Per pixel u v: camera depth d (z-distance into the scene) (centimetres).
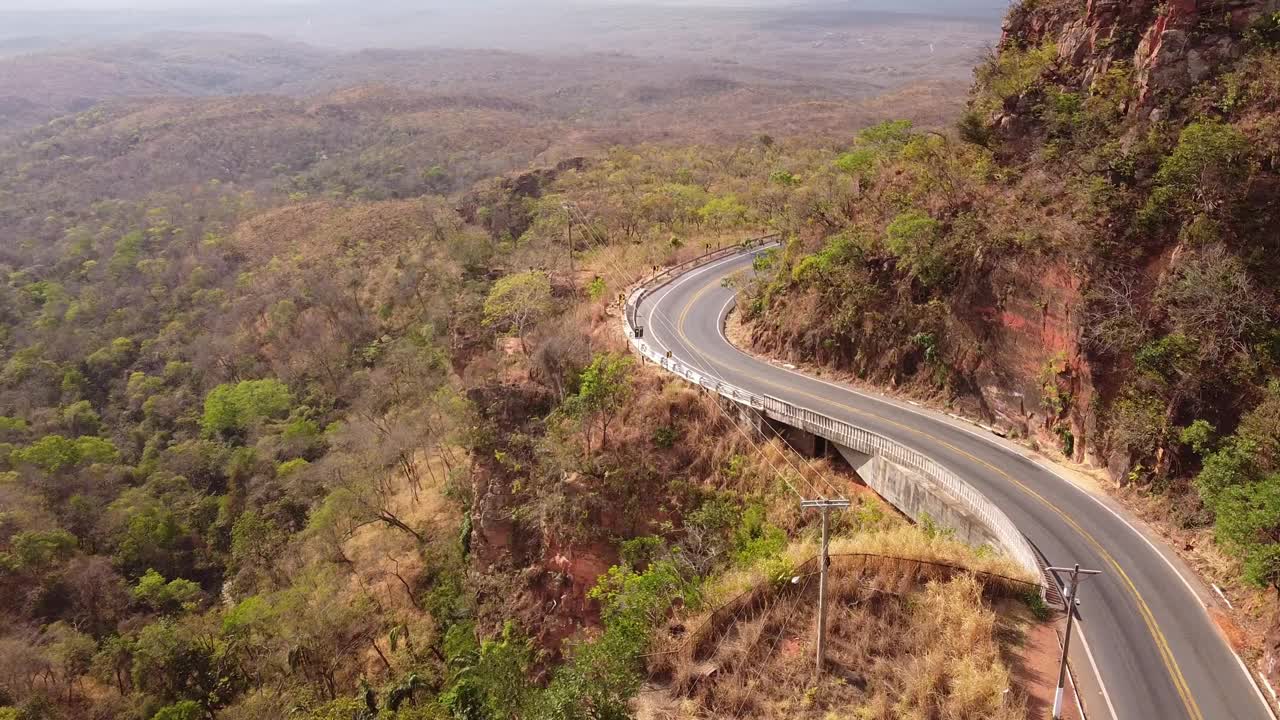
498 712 3023
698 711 2408
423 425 5688
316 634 4112
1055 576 2745
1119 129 3722
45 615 5034
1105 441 3359
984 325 3934
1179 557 2861
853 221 4888
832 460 3866
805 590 2769
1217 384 3041
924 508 3300
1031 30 4725
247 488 6519
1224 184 3225
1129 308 3309
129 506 6084
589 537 3712
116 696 4219
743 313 5347
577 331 4984
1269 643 2419
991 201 4088
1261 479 2709
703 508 3659
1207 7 3578
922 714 2239
